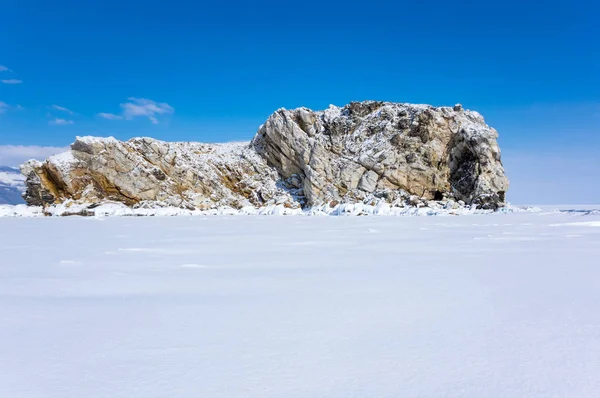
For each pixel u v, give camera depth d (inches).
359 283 334.0
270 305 267.6
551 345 192.1
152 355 182.9
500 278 349.4
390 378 158.6
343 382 155.2
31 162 1594.5
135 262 450.6
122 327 222.8
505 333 209.5
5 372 165.5
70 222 1176.2
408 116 1919.3
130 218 1402.6
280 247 582.2
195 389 149.9
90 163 1620.3
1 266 424.8
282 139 1929.1
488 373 162.2
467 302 271.9
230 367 169.3
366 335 208.2
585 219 1162.6
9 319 238.1
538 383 153.5
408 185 1822.1
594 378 157.2
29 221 1221.1
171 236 753.6
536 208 1754.4
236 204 1813.5
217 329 218.7
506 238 680.4
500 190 1754.4
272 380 157.1
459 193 1793.8
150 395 145.6
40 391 149.3
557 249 534.0
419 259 459.8
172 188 1718.8
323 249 557.6
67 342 199.6
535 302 270.4
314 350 187.9
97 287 325.1
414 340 200.4
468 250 534.6
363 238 703.1
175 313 249.9
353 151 1902.1
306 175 1859.0
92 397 144.6
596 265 409.7
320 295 294.2
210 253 520.7
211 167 1893.5
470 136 1803.6
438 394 145.5
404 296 289.3
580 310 250.2
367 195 1790.1
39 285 332.2
